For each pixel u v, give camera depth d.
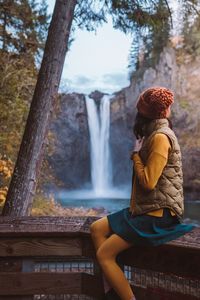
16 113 8.27
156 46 26.95
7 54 8.75
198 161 23.19
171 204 1.88
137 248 2.07
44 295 2.44
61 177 26.19
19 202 4.64
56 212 9.94
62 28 5.04
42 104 4.89
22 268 2.39
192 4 6.96
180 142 23.62
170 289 1.98
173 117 23.84
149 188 1.85
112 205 21.06
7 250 2.36
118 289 1.95
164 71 25.89
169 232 1.88
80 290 2.37
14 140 8.23
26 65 9.30
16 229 2.34
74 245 2.37
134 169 1.95
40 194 9.51
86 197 25.39
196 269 1.84
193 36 26.16
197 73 25.72
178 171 1.92
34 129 4.82
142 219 1.90
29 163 4.73
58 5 5.09
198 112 23.91
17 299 2.38
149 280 2.07
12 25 9.46
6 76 8.18
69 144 26.48
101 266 1.97
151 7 6.46
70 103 26.78
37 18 9.65
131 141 27.25
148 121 2.01
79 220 2.45
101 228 2.05
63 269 2.40
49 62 4.99
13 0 9.19
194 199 23.16
